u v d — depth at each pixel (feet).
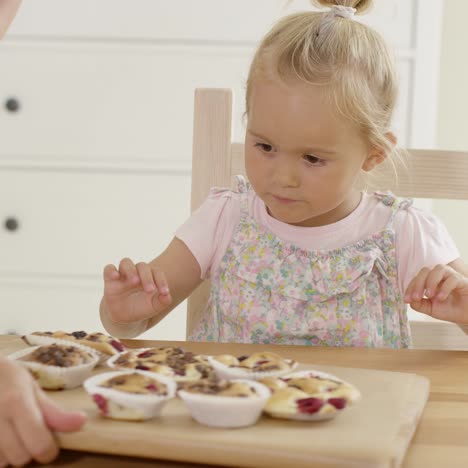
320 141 3.62
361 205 4.55
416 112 7.59
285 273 4.37
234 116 7.59
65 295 7.82
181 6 7.54
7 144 7.71
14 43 7.57
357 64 3.88
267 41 4.01
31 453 2.03
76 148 7.69
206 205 4.62
